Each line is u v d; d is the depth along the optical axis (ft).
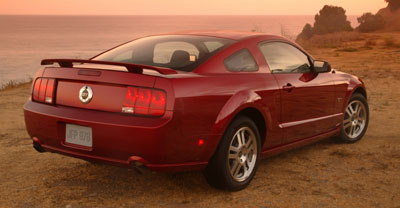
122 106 10.56
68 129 11.36
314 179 13.75
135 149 10.36
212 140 11.27
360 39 127.75
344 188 12.94
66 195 12.11
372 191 12.71
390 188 12.98
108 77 10.75
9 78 252.21
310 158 16.16
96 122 10.60
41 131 11.86
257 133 12.91
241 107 11.87
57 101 11.66
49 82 11.83
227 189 12.27
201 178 13.62
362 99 18.65
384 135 19.94
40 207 11.24
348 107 18.15
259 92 12.71
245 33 14.32
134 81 10.49
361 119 18.81
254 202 11.74
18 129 21.31
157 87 10.34
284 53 14.71
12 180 13.38
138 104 10.39
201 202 11.70
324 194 12.42
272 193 12.45
